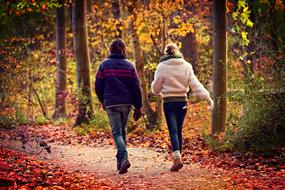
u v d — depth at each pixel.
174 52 11.26
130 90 10.96
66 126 23.38
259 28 17.59
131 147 15.91
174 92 11.02
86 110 21.98
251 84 13.05
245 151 12.51
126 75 10.90
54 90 32.00
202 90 11.05
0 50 28.56
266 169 10.70
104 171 11.22
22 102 28.77
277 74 13.13
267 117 12.49
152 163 12.33
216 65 15.67
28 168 10.59
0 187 8.80
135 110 11.26
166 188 9.15
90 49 32.75
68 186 9.25
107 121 20.33
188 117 21.50
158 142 16.23
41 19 37.22
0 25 31.83
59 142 17.77
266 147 12.27
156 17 19.47
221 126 15.52
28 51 29.62
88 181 9.80
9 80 28.22
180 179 9.96
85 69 22.41
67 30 38.78
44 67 30.38
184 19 22.41
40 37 34.12
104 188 9.16
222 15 15.62
